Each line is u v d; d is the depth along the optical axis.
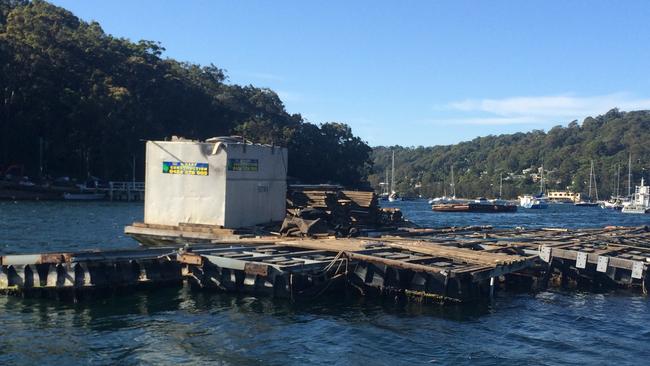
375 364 10.02
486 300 15.09
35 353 10.07
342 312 13.29
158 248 15.75
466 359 10.46
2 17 83.25
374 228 23.38
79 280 13.48
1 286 14.03
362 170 117.88
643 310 14.93
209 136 98.12
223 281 14.48
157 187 21.06
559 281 18.55
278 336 11.35
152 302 13.69
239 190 20.58
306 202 22.69
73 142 73.38
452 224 52.41
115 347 10.46
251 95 119.25
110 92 75.19
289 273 13.67
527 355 10.87
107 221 38.38
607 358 10.91
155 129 82.69
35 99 70.19
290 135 98.31
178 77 98.94
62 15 94.44
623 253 19.39
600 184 172.38
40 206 55.44
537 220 66.56
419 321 12.77
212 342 10.88
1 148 70.75
